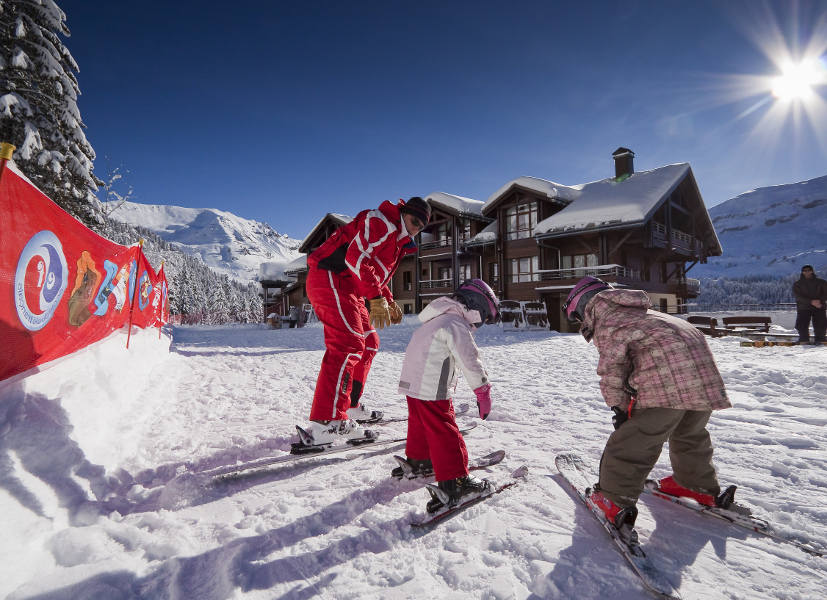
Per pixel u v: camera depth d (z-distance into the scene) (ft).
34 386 8.16
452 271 94.48
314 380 20.53
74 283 10.92
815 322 28.02
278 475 8.30
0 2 34.94
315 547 5.65
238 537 5.82
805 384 15.53
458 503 6.66
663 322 6.17
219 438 10.73
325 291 9.55
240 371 23.04
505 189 80.89
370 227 8.91
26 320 8.35
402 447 10.16
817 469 8.24
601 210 66.23
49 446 6.81
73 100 39.68
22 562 4.53
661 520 6.41
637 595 4.68
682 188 78.18
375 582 4.94
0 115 33.30
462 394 16.66
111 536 5.59
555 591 4.74
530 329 56.29
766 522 6.06
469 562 5.30
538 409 13.85
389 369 23.86
